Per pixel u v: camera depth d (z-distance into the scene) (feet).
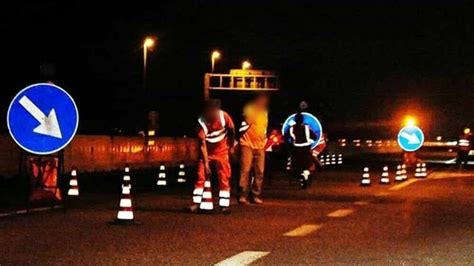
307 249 44.06
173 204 71.97
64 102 57.72
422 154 305.73
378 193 89.61
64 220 57.26
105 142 145.18
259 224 55.77
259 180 73.26
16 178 108.88
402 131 148.25
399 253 43.04
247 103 73.26
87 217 59.41
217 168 64.13
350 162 204.33
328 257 41.39
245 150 72.54
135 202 74.33
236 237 48.65
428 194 88.63
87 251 42.50
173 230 51.80
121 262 39.22
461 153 173.06
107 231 51.01
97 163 141.79
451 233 52.03
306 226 54.80
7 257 40.37
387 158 240.53
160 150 171.01
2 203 72.18
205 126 64.03
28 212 62.69
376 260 40.65
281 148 129.49
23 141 57.16
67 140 57.72
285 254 42.24
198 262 39.42
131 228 52.75
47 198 63.72
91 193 87.40
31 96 57.31
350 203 74.95
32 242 45.70
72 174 82.33
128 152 155.43
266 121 73.51
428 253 43.19
